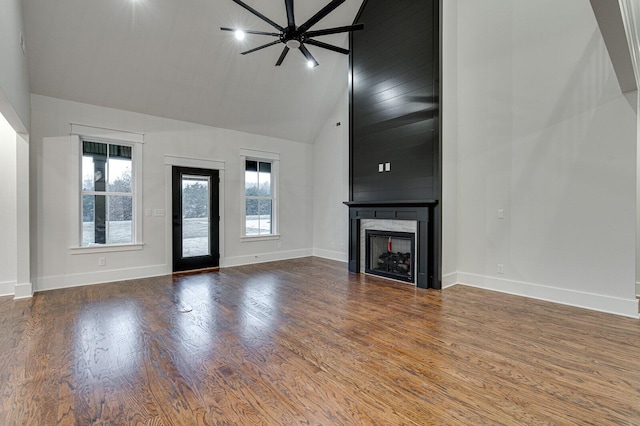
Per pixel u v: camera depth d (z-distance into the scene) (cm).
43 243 418
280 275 511
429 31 416
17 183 384
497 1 399
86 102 446
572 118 345
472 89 425
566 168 350
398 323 302
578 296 345
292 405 179
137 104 482
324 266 586
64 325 297
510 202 395
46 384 199
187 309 344
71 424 163
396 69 457
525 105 379
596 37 327
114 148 482
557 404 179
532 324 297
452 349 247
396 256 482
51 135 422
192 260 545
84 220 459
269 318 317
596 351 243
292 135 672
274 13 462
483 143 416
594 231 333
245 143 611
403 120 448
